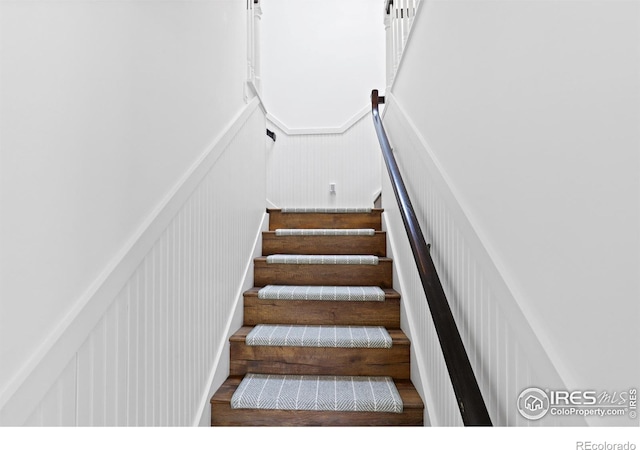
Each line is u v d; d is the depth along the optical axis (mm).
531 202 649
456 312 1029
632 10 438
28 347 582
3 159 547
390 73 2361
